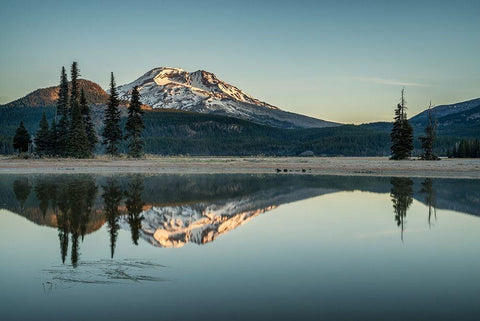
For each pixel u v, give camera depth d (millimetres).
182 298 9672
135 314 8797
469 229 17922
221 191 32656
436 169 56281
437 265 12492
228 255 13602
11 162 66875
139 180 41844
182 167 63000
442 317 8625
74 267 12109
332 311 8953
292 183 39344
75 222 19547
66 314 8812
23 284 10672
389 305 9289
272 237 16453
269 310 9000
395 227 18422
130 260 12930
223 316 8680
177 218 20891
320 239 16078
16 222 19438
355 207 24484
